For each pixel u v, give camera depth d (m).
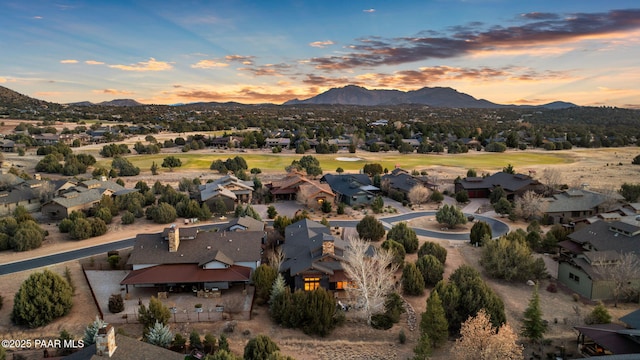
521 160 183.25
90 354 30.84
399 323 49.81
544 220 90.69
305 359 41.94
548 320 50.03
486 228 75.06
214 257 55.25
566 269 59.75
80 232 74.38
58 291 47.56
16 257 65.75
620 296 55.03
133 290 54.88
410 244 71.12
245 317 48.97
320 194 103.38
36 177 125.69
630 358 34.41
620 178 139.50
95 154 184.75
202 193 102.00
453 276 54.16
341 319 48.41
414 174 136.12
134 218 87.06
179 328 46.22
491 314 46.31
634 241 60.47
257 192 113.88
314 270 53.97
